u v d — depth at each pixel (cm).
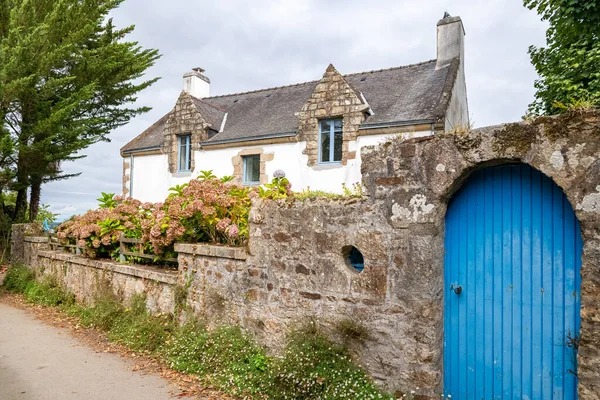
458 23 1209
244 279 473
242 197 589
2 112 1245
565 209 304
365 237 373
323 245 403
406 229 350
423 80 1193
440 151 334
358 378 367
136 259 693
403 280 351
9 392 419
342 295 388
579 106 280
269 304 447
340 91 1100
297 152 1162
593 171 269
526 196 322
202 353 468
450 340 355
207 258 518
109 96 1627
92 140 1471
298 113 1160
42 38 1256
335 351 386
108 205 857
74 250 880
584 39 786
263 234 455
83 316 693
